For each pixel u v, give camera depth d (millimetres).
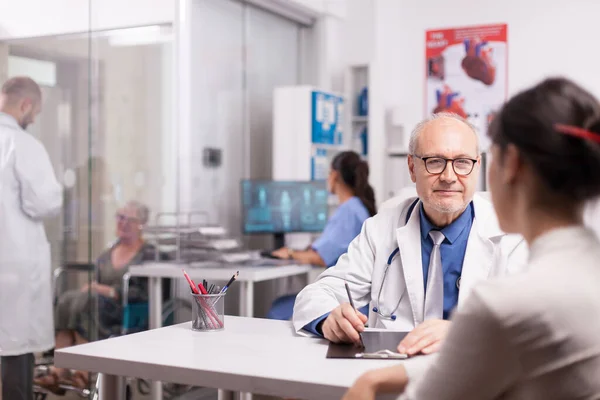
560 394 849
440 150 1658
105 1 3322
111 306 3404
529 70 5359
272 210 4434
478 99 5512
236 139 4996
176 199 3787
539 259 909
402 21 5758
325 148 5289
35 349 2941
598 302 862
